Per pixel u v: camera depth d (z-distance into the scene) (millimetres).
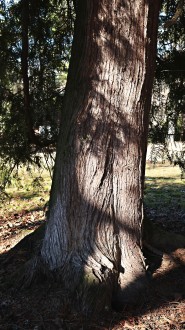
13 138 5500
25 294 3930
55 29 5629
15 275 4211
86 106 3869
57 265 3965
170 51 5672
